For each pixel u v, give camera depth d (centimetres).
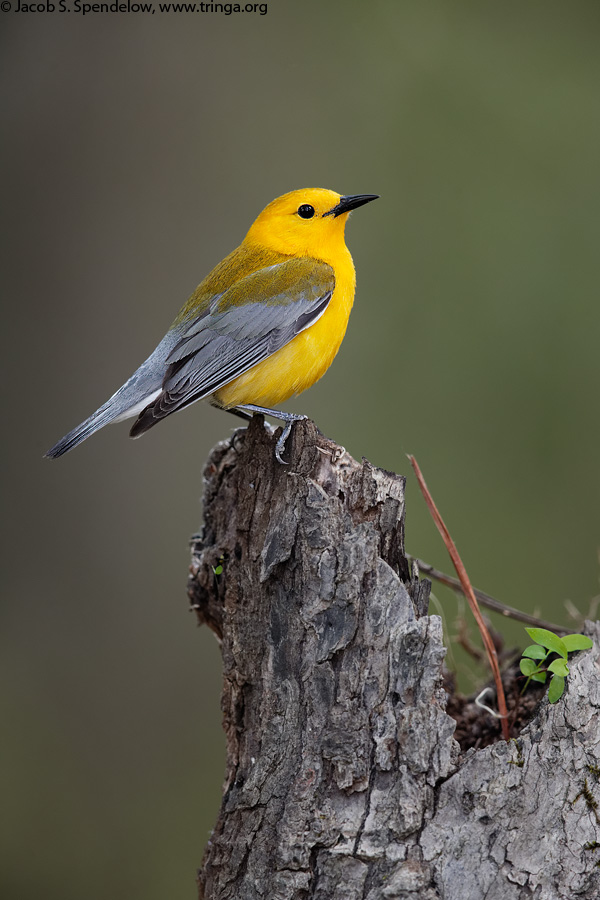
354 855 562
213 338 841
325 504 619
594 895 539
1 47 1278
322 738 590
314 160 1412
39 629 1352
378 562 604
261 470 667
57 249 1313
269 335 838
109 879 1272
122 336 1323
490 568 1293
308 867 570
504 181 1426
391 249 1426
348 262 917
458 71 1458
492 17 1484
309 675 605
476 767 567
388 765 574
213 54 1377
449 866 550
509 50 1469
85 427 827
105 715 1348
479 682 816
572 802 557
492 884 544
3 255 1304
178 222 1350
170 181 1352
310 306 848
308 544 615
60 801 1312
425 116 1453
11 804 1305
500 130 1438
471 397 1364
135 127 1336
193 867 1267
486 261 1400
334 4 1455
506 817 557
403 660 585
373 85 1455
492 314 1382
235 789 630
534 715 621
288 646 621
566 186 1408
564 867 544
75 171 1317
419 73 1460
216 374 830
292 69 1433
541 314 1369
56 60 1303
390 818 565
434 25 1472
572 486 1327
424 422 1366
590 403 1345
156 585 1362
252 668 643
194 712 1362
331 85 1451
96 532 1354
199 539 813
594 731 573
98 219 1324
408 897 545
